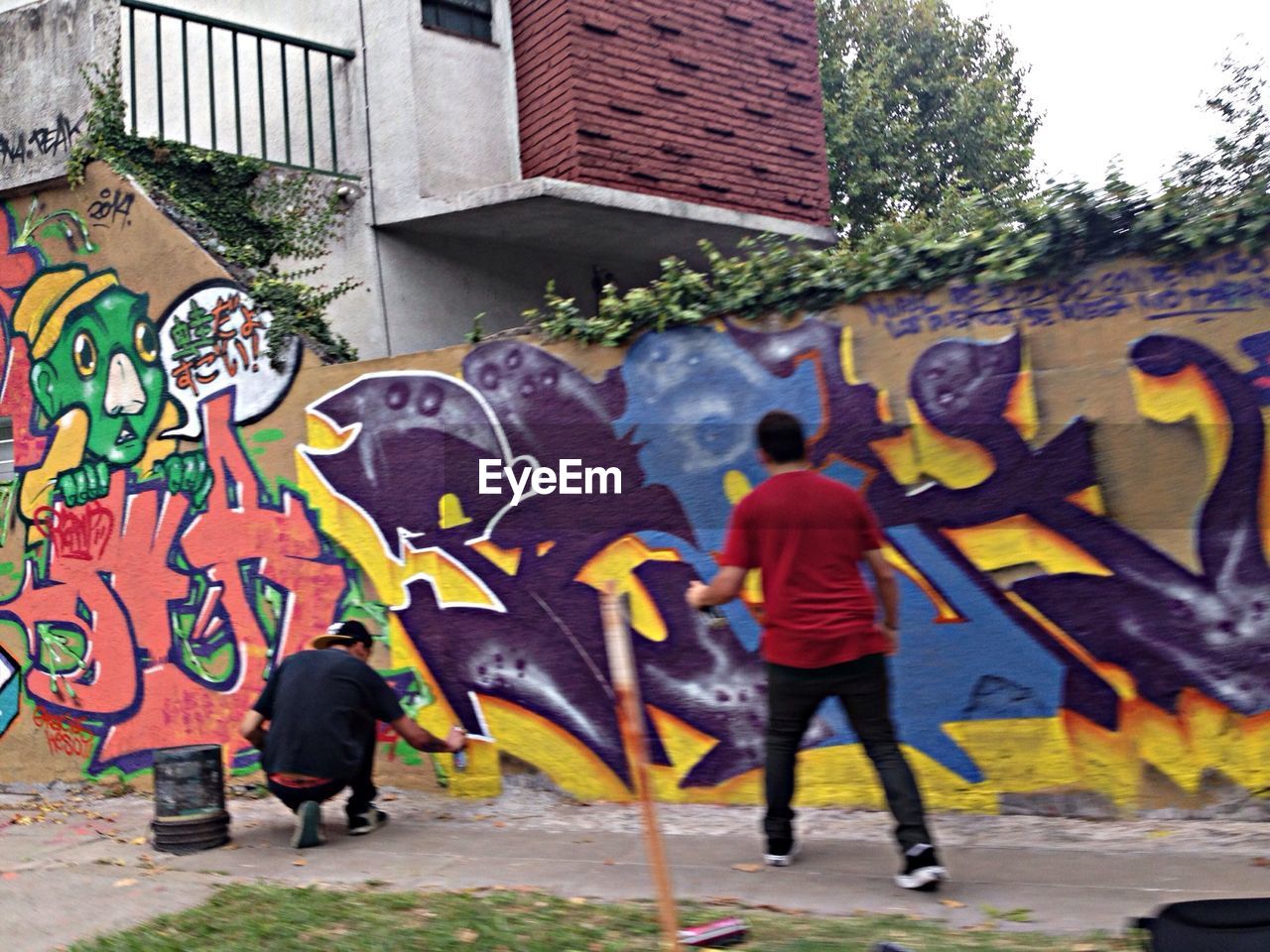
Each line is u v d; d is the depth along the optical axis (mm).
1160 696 5078
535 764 6441
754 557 4789
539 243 9883
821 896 4496
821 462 5754
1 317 8438
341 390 7059
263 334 7352
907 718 5555
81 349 8086
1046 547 5297
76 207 8125
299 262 8711
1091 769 5207
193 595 7539
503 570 6555
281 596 7203
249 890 5094
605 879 4953
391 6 9156
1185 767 5031
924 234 5664
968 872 4691
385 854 5676
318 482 7109
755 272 5984
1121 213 5141
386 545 6871
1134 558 5125
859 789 5707
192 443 7590
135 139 8094
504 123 9797
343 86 9320
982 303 5434
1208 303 4988
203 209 8250
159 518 7711
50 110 8211
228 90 9984
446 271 9492
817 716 5812
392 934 4301
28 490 8273
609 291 6445
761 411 5918
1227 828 4879
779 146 11000
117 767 7828
